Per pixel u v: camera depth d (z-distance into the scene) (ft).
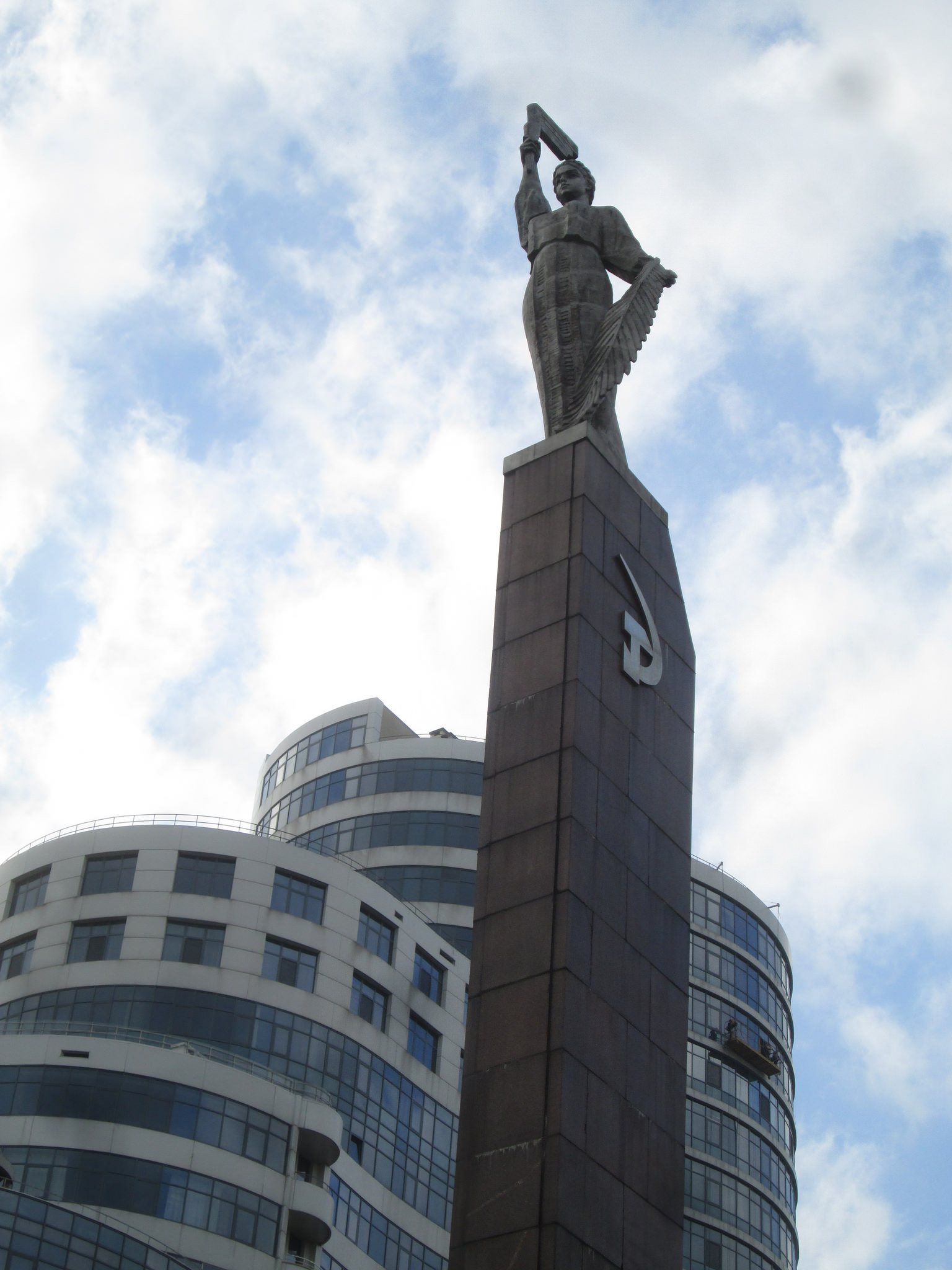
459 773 341.21
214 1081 226.79
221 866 261.65
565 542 143.23
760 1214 306.14
